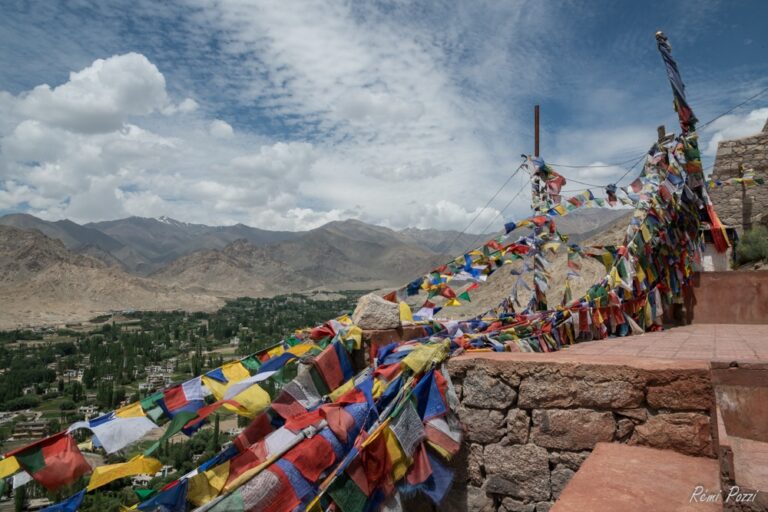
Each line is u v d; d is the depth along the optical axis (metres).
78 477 4.59
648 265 10.54
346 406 5.12
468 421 5.46
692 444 4.48
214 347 156.12
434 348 5.58
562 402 5.06
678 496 3.59
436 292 9.70
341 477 4.52
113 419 5.01
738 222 23.95
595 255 11.09
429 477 5.09
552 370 5.12
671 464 4.21
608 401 4.85
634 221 10.62
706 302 13.09
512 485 5.23
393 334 6.46
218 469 4.71
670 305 12.84
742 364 4.50
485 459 5.38
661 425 4.63
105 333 191.62
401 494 4.98
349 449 4.93
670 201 11.44
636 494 3.63
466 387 5.52
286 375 6.07
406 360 5.45
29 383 104.56
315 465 4.67
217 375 5.75
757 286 12.80
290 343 6.61
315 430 4.89
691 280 13.22
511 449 5.27
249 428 5.35
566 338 8.14
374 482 4.69
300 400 5.62
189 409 5.21
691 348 7.68
